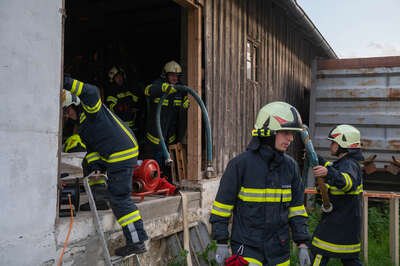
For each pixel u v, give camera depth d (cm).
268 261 261
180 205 469
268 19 840
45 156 277
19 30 256
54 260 287
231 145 649
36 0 268
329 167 376
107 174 336
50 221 283
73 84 307
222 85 612
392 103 816
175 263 430
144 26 905
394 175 827
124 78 657
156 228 421
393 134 817
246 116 713
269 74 847
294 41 1059
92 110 322
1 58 245
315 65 874
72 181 377
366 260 520
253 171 266
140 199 419
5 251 250
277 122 261
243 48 695
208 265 465
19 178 258
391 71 815
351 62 848
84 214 332
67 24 842
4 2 246
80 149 539
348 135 409
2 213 248
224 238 262
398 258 530
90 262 323
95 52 809
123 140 335
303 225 279
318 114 875
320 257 406
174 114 562
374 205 852
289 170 275
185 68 566
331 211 401
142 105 726
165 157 479
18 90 256
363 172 820
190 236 499
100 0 794
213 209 270
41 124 273
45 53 276
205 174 558
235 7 663
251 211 265
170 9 834
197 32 538
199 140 539
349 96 847
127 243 335
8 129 251
